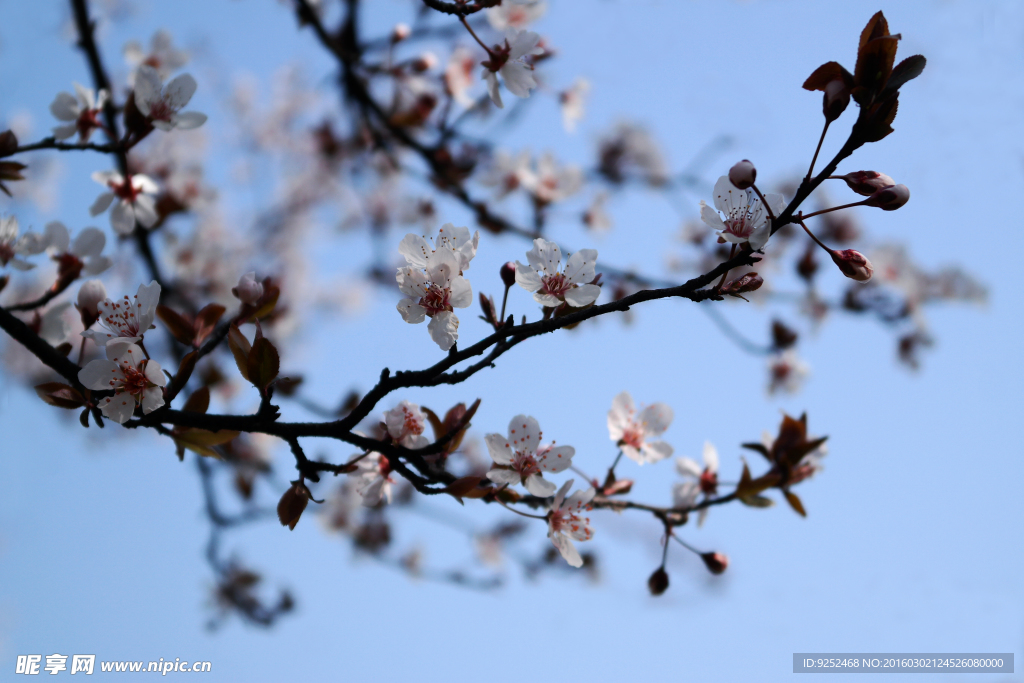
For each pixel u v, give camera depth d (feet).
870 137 1.68
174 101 2.02
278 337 4.36
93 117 2.09
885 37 1.67
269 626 3.32
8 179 2.00
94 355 2.71
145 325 1.84
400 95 3.28
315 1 3.34
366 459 1.97
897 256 3.67
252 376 1.82
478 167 3.30
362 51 3.18
